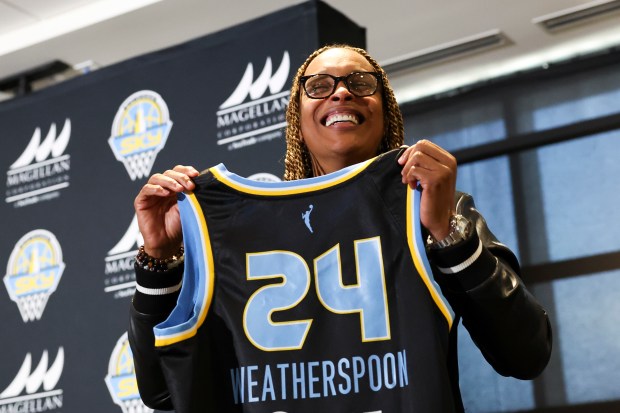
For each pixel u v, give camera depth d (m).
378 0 4.75
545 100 5.96
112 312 3.39
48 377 3.45
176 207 1.55
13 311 3.61
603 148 5.79
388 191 1.50
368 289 1.46
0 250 3.71
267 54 3.28
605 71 5.75
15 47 4.93
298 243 1.51
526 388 5.73
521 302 1.40
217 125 3.31
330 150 1.66
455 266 1.39
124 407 3.27
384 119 1.79
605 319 5.62
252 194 1.55
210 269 1.51
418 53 5.54
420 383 1.36
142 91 3.54
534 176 5.97
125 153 3.52
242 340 1.47
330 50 1.75
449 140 6.24
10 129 3.84
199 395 1.43
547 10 5.02
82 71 5.20
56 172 3.67
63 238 3.58
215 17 4.70
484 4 4.89
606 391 5.51
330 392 1.43
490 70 5.98
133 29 4.78
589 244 5.75
